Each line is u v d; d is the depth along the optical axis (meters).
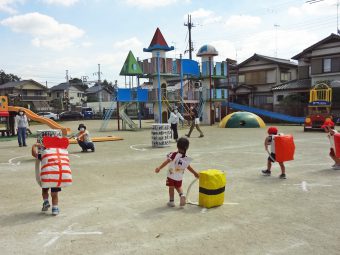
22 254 4.01
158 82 26.06
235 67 43.31
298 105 33.72
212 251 4.02
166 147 14.47
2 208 5.84
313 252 3.96
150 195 6.59
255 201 6.07
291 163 9.95
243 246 4.15
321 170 8.88
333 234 4.49
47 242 4.35
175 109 17.44
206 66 30.58
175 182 5.78
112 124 35.19
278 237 4.41
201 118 31.44
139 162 10.55
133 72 25.81
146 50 26.95
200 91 31.23
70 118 52.06
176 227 4.82
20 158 11.91
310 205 5.80
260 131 22.44
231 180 7.78
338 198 6.23
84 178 8.24
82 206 5.90
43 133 12.48
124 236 4.52
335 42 31.98
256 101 41.91
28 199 6.41
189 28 46.53
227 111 33.47
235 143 15.41
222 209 5.63
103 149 14.03
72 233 4.65
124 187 7.28
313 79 33.88
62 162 5.40
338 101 30.97
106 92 85.94
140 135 21.14
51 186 5.29
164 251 4.04
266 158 10.99
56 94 80.94
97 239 4.43
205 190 5.70
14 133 22.88
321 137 18.00
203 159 10.84
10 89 66.25
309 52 33.97
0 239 4.47
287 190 6.84
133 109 53.19
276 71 39.78
